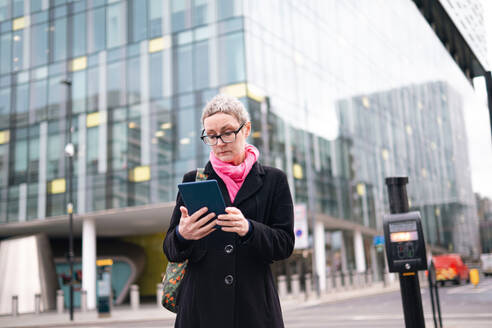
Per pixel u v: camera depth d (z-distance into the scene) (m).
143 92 26.80
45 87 29.17
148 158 25.95
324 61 35.34
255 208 2.42
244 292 2.29
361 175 39.59
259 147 25.55
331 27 37.31
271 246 2.27
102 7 28.56
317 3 35.44
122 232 34.75
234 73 25.31
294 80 30.59
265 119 26.48
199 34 26.23
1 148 29.53
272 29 28.44
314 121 32.62
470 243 73.06
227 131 2.37
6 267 28.05
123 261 33.84
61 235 34.25
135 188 25.97
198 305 2.27
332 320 13.24
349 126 38.62
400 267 5.17
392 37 51.78
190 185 2.13
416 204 53.72
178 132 25.66
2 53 30.67
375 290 29.58
